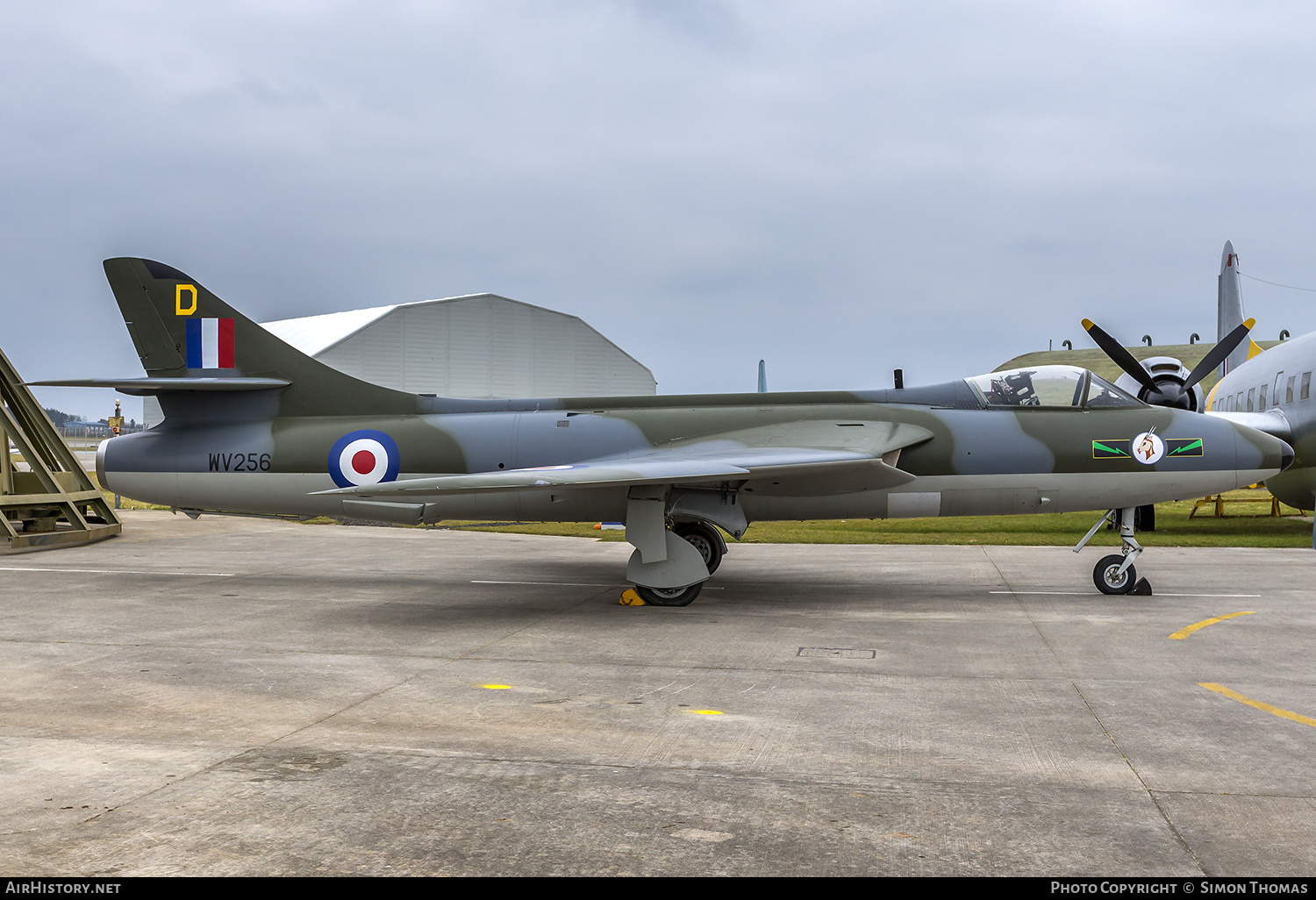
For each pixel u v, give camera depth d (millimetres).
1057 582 12648
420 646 8609
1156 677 7301
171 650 8414
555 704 6531
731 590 12047
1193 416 11562
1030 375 11867
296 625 9672
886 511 11766
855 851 4047
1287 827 4328
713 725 6000
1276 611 10320
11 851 3996
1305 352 20125
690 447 11406
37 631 9367
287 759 5273
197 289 12938
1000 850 4066
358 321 28781
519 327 30438
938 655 8125
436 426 12242
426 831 4246
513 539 19688
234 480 12578
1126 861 3961
